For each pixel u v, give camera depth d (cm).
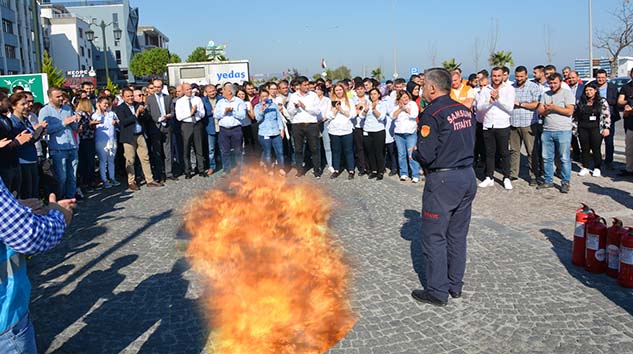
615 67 3403
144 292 523
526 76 937
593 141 1016
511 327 430
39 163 923
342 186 1013
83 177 1055
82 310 486
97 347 417
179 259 617
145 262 611
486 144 952
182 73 1983
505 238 657
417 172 1033
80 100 1049
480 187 962
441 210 464
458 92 909
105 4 7931
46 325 457
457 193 461
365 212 811
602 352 388
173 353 405
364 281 535
